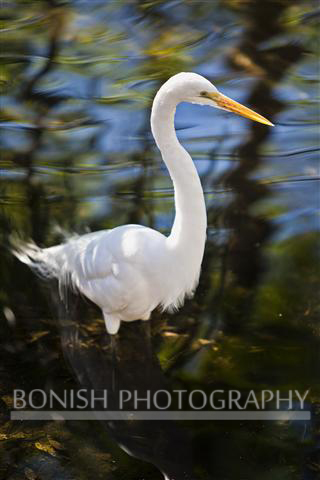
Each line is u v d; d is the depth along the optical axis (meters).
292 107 11.81
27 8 15.18
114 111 11.74
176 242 7.11
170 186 10.22
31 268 8.80
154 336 7.73
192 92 6.56
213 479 5.86
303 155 10.73
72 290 8.44
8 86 12.45
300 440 6.27
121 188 10.15
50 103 11.98
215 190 10.02
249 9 15.09
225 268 8.70
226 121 11.55
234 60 13.23
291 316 7.91
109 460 6.08
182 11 15.10
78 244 8.40
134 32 14.29
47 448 6.22
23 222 9.45
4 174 10.37
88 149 10.91
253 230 9.33
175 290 7.44
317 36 14.03
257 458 6.07
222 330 7.76
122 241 7.35
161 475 5.90
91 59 13.33
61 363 7.36
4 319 7.98
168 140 6.76
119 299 7.35
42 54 13.45
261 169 10.44
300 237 9.20
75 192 10.05
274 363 7.25
